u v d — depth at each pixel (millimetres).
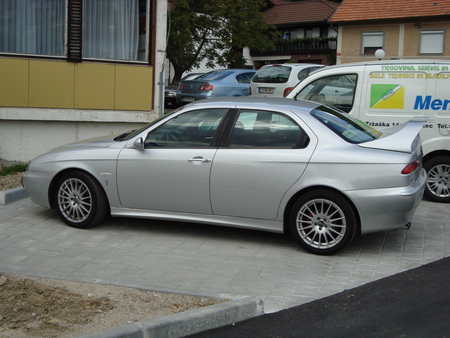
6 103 9898
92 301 4680
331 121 6273
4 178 9203
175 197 6434
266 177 6051
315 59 48656
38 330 4133
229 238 6625
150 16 10617
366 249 6281
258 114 6301
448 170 8289
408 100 8234
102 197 6766
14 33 10000
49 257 5859
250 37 31234
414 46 30438
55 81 10141
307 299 4895
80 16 10195
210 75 17953
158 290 4953
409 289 5129
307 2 51438
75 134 10461
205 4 30625
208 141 6355
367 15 31406
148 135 6629
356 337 4199
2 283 5027
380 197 5738
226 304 4520
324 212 5969
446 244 6477
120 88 10547
